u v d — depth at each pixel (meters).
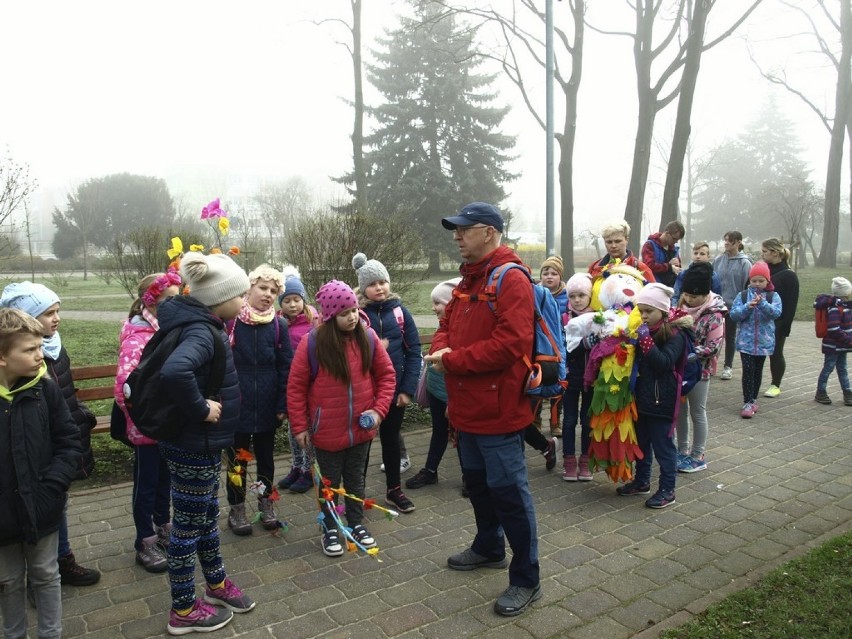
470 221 3.17
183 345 2.82
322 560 3.73
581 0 15.80
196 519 2.99
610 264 5.51
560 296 5.75
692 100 13.26
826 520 4.18
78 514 4.42
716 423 6.48
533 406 3.36
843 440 5.89
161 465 3.81
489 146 33.41
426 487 4.89
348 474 3.87
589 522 4.21
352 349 3.79
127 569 3.66
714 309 4.95
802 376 8.69
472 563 3.58
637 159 15.21
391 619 3.09
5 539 2.53
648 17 14.74
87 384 8.16
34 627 3.07
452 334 3.30
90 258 45.84
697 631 2.86
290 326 4.82
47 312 3.21
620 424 4.49
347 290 3.73
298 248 8.57
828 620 2.88
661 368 4.26
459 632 2.97
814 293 18.41
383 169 32.31
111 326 14.06
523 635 2.94
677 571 3.52
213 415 2.88
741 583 3.35
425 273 9.65
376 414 3.84
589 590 3.33
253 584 3.45
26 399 2.61
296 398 3.77
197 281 3.01
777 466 5.23
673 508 4.42
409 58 32.69
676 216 13.73
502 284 3.07
